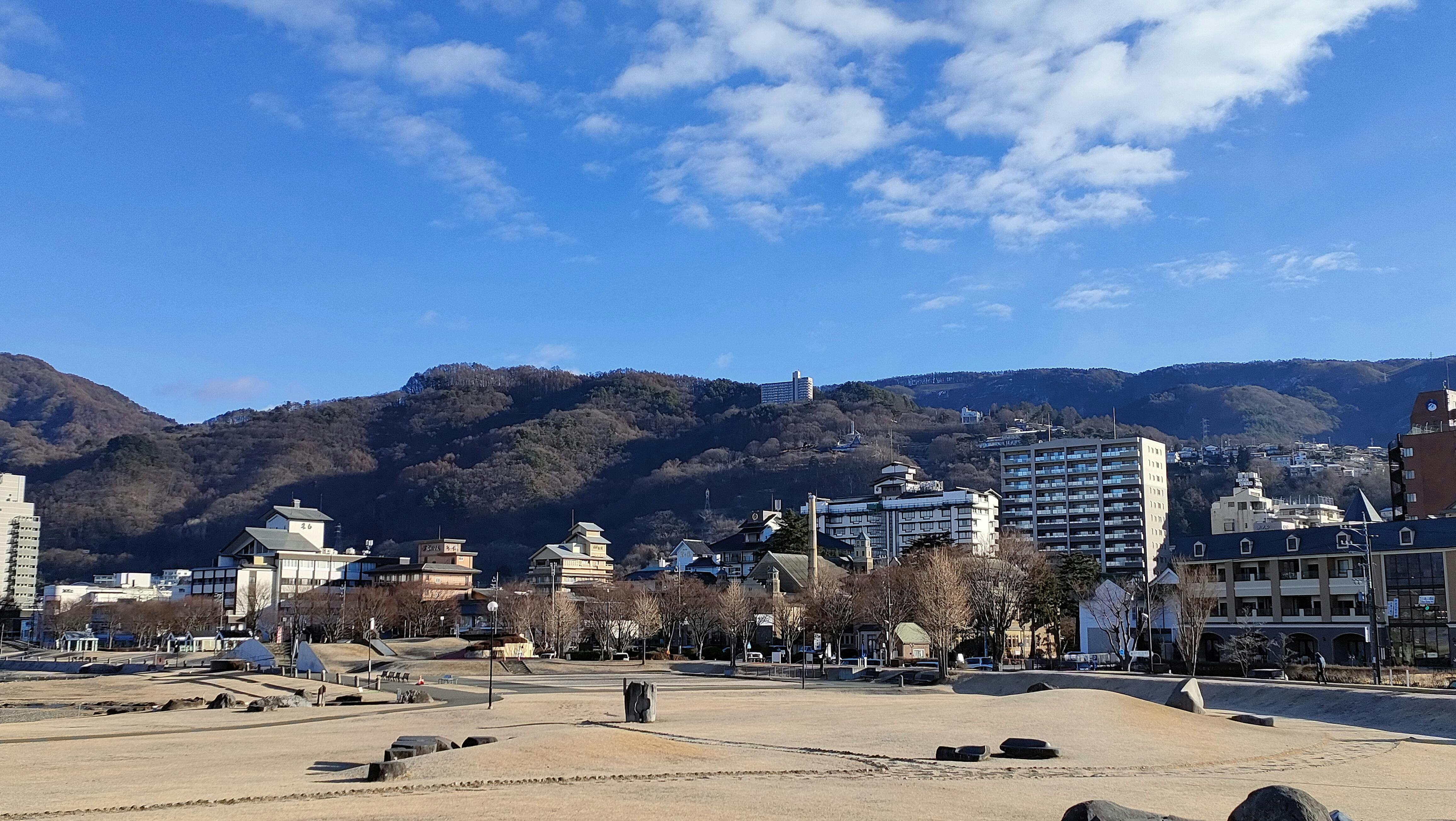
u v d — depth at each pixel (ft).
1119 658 395.75
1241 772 137.59
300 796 114.01
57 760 153.79
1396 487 569.23
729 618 466.70
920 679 344.69
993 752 150.20
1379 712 206.59
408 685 327.67
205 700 280.31
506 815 102.58
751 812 105.60
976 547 604.08
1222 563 432.66
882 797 114.93
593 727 168.25
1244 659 356.59
